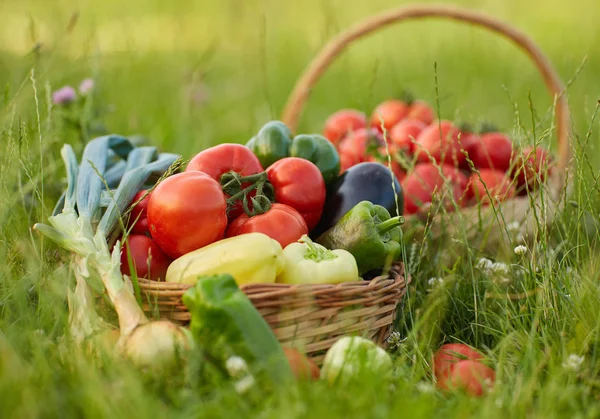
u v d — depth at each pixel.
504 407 1.11
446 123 1.60
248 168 1.31
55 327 1.19
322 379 1.12
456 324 1.33
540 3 4.39
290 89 2.66
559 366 1.17
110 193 1.27
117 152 1.50
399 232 1.31
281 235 1.25
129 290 1.17
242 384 1.08
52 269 1.31
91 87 1.63
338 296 1.18
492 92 2.59
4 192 1.38
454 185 1.52
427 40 3.42
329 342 1.19
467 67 2.77
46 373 1.09
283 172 1.32
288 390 1.07
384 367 1.13
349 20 3.80
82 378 1.08
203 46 3.07
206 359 1.12
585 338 1.20
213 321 1.11
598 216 1.36
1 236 1.34
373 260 1.28
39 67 1.56
